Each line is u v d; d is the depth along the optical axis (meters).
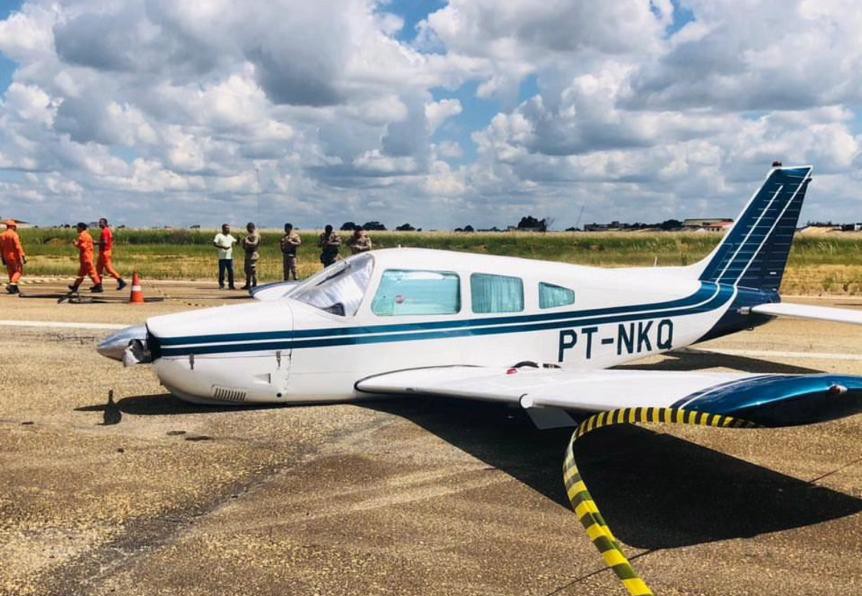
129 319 11.51
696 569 3.19
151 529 3.53
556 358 6.53
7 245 15.42
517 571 3.14
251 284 17.23
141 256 35.56
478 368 6.00
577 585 3.01
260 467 4.48
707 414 3.48
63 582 2.99
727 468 4.62
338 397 5.90
